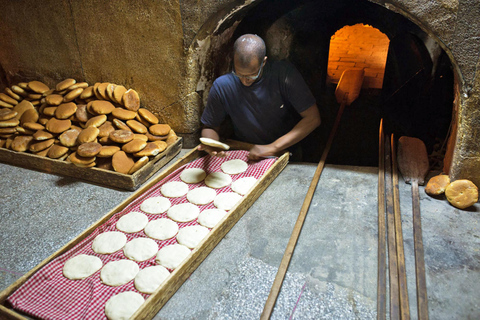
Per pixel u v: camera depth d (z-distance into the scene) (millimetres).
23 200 2754
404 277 1975
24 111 3502
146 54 3283
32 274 1950
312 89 5348
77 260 2061
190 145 3559
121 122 3182
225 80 3010
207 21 2992
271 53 4316
